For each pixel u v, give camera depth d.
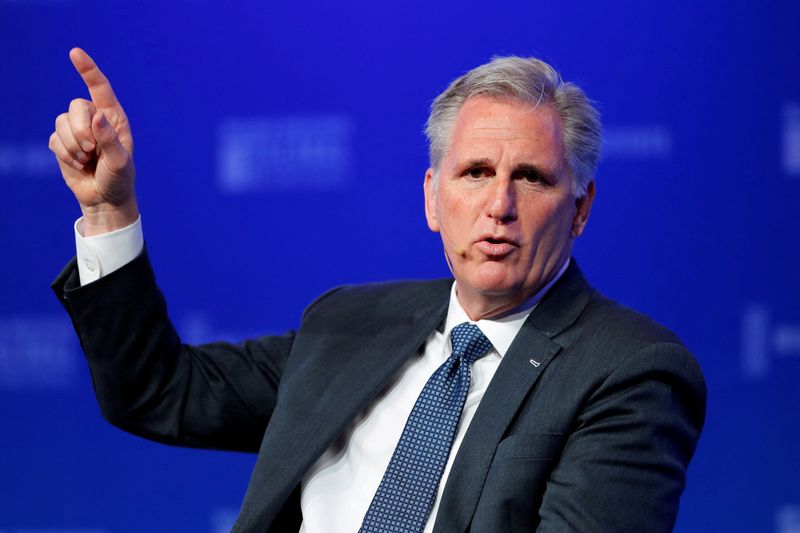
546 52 11.28
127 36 11.80
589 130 6.05
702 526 11.22
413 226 11.53
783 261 11.09
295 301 11.67
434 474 5.66
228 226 11.74
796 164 11.07
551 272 5.99
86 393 11.92
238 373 6.83
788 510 11.12
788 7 11.05
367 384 6.14
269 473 6.02
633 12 11.20
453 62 11.44
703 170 11.16
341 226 11.63
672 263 11.20
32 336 11.92
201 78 11.74
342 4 11.59
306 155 11.66
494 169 5.81
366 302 6.75
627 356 5.55
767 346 11.13
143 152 11.79
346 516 5.87
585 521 5.22
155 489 11.92
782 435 11.12
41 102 11.91
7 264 11.91
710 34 11.13
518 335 5.85
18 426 11.91
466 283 5.95
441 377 5.94
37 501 12.01
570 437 5.49
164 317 6.58
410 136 11.52
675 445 5.51
